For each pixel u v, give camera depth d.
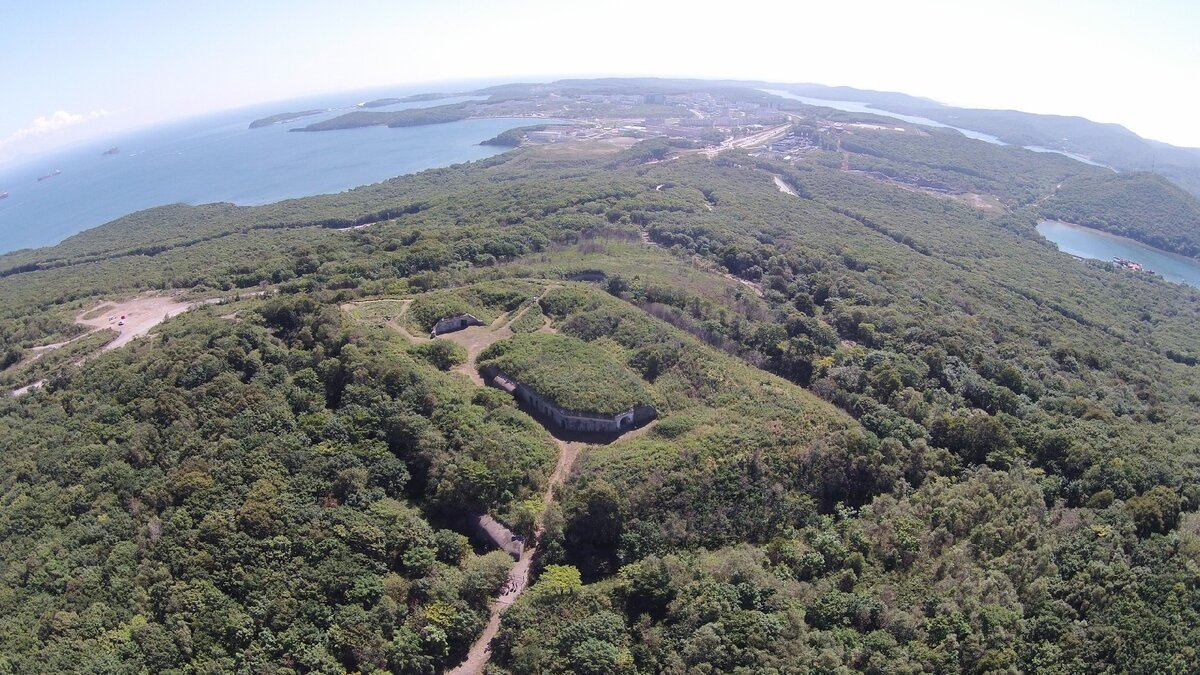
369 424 105.44
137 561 85.06
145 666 73.19
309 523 89.88
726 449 101.62
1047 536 85.25
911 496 98.69
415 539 90.25
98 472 95.56
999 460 105.00
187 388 108.94
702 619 77.94
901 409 116.62
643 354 124.19
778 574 85.81
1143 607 72.62
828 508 100.12
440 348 125.62
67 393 116.31
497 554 88.25
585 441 109.25
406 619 80.81
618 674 73.12
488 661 78.88
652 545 90.31
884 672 69.75
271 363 117.00
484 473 96.19
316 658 75.25
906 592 81.81
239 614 78.56
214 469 95.31
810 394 122.12
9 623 77.12
